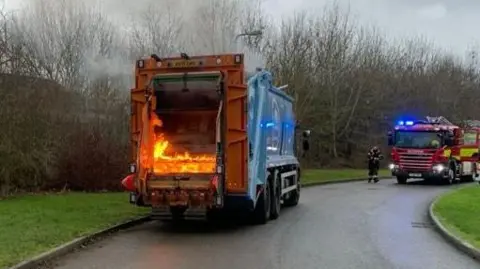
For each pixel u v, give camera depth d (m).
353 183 33.34
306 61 43.16
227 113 13.04
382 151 56.22
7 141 19.23
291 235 12.92
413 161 31.38
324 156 54.50
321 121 51.97
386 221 15.48
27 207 15.72
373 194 24.84
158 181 12.91
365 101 55.22
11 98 19.30
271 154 15.96
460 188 26.55
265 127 14.88
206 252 10.73
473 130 34.91
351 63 52.34
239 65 13.12
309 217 16.42
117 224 13.45
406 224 14.88
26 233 11.42
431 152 31.05
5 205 16.19
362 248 11.26
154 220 15.04
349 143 56.94
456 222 14.02
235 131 13.02
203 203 12.70
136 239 12.23
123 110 25.45
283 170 17.78
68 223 13.01
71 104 23.31
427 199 22.27
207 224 14.68
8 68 19.52
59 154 21.97
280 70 37.41
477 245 10.87
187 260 9.95
